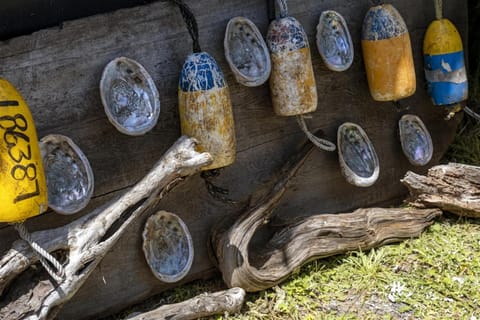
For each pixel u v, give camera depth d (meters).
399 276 2.54
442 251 2.63
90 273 2.08
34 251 1.96
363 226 2.60
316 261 2.56
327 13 2.61
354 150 2.75
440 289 2.47
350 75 2.72
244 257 2.36
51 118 2.11
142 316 2.21
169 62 2.31
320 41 2.58
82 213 2.20
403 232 2.69
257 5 2.48
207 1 2.37
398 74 2.62
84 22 2.13
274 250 2.47
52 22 2.08
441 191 2.76
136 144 2.28
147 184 2.10
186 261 2.37
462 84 2.81
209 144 2.24
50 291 1.99
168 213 2.36
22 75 2.04
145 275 2.36
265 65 2.40
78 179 2.12
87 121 2.17
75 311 2.24
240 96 2.48
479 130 3.30
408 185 2.77
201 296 2.31
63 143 2.11
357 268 2.55
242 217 2.42
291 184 2.64
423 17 2.87
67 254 2.03
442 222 2.80
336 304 2.41
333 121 2.72
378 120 2.83
